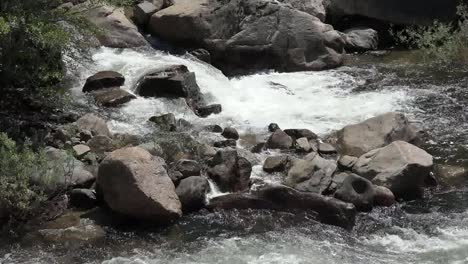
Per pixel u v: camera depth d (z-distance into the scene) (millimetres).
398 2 18703
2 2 12586
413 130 13039
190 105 14305
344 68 16953
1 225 10523
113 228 10562
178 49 17016
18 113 13320
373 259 9805
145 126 13289
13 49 12797
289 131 13133
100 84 14461
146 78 14484
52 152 11633
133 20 17672
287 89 15625
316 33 16891
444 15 18641
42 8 13047
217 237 10328
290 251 9961
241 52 16656
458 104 14797
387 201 11141
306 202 10773
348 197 11016
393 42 18766
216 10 16938
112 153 10875
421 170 11352
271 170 11938
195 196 10922
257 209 10914
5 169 10602
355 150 12609
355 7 18922
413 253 9969
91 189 11352
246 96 15172
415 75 16406
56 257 9852
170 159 12047
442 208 11164
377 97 15141
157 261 9742
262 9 16938
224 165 11562
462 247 10062
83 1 16984
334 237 10352
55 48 13305
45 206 10914
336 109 14578
